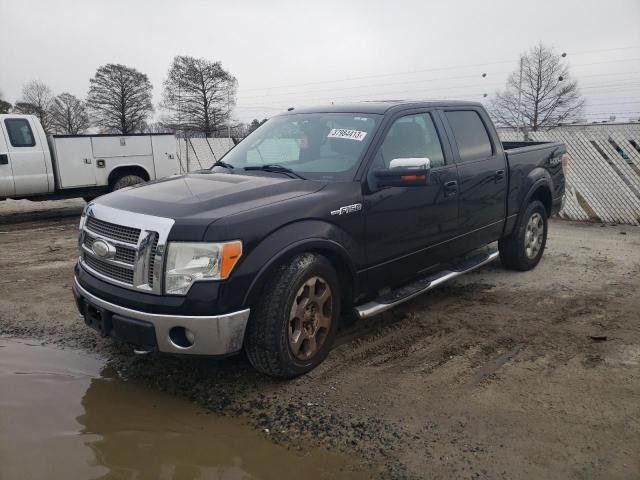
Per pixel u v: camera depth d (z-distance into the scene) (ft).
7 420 10.54
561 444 9.78
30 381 12.19
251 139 16.75
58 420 10.58
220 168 15.58
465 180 16.57
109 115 237.66
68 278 20.85
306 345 12.27
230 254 10.56
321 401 11.34
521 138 37.83
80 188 38.93
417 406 11.12
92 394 11.63
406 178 12.95
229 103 235.40
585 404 11.17
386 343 14.30
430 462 9.30
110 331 11.48
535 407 11.05
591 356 13.46
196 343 10.63
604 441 9.87
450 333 14.99
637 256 24.08
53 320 16.07
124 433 10.16
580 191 35.14
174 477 8.93
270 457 9.48
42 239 29.48
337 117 15.28
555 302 17.63
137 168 41.32
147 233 10.76
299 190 12.62
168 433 10.18
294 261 11.62
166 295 10.64
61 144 37.60
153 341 10.73
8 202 48.21
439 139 16.15
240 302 10.77
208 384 12.06
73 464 9.20
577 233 30.25
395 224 14.08
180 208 11.20
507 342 14.37
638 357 13.39
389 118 14.66
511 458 9.39
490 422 10.50
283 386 11.97
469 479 8.86
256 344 11.35
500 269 21.77
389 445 9.79
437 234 15.67
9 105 215.51
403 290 15.02
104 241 11.51
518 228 20.17
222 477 8.94
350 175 13.33
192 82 230.27
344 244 12.68
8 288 19.42
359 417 10.71
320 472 9.08
